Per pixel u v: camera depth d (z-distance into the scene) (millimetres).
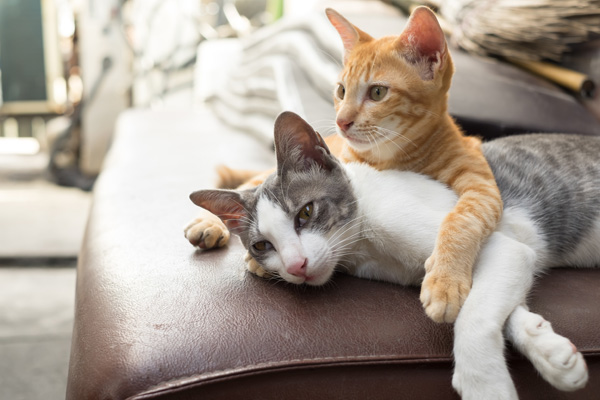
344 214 1089
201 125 2854
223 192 1125
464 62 1709
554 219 1221
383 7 2352
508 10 1732
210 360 817
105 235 1298
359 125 1178
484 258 953
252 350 836
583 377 788
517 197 1214
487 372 804
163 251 1187
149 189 1648
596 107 1715
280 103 1958
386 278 1093
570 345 803
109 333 892
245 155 2104
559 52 1733
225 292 995
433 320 871
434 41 1165
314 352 838
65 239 2943
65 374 1811
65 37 4160
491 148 1334
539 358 817
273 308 940
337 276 1104
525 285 924
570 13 1648
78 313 1023
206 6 4098
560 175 1250
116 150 2381
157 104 4055
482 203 1016
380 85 1176
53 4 4133
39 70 4262
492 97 1591
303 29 2219
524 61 1796
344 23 1342
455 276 898
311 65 1927
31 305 2312
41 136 4551
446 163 1174
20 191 3816
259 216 1088
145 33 3984
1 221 3201
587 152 1314
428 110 1188
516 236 1122
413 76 1175
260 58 2568
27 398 1678
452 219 980
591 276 1147
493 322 838
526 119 1573
